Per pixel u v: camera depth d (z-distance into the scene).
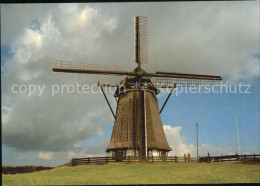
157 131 35.75
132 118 34.94
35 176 23.83
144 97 36.28
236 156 31.81
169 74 37.28
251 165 28.88
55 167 32.72
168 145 36.47
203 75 37.03
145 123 34.84
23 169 30.11
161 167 27.70
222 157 32.75
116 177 22.44
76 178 21.91
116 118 36.62
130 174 23.92
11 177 22.67
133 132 34.34
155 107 37.34
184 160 32.88
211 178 21.52
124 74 36.25
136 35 37.16
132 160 32.25
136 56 36.97
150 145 34.31
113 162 30.88
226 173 23.95
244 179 21.00
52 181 20.31
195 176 22.52
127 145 33.88
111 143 35.69
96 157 31.03
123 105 36.47
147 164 29.50
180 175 23.09
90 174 24.62
